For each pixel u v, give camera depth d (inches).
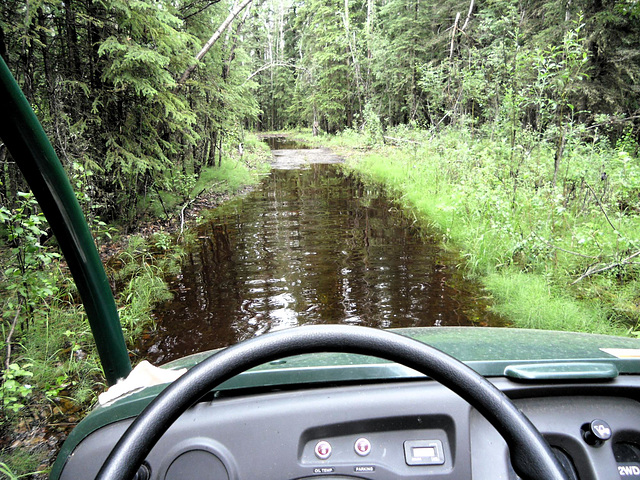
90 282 50.6
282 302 172.1
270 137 1884.8
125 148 279.0
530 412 45.9
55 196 45.3
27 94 205.8
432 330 71.1
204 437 39.6
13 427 102.3
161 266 218.2
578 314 157.2
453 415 42.1
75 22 242.8
